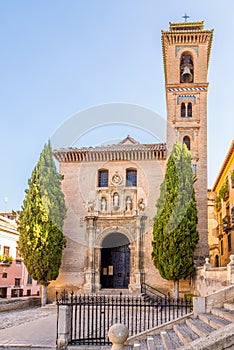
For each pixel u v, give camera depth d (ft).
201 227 97.96
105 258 99.66
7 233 120.06
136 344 33.86
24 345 36.76
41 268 84.58
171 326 36.99
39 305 90.27
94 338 35.45
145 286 90.38
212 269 62.08
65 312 34.35
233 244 103.09
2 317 63.93
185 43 109.81
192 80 109.40
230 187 107.45
